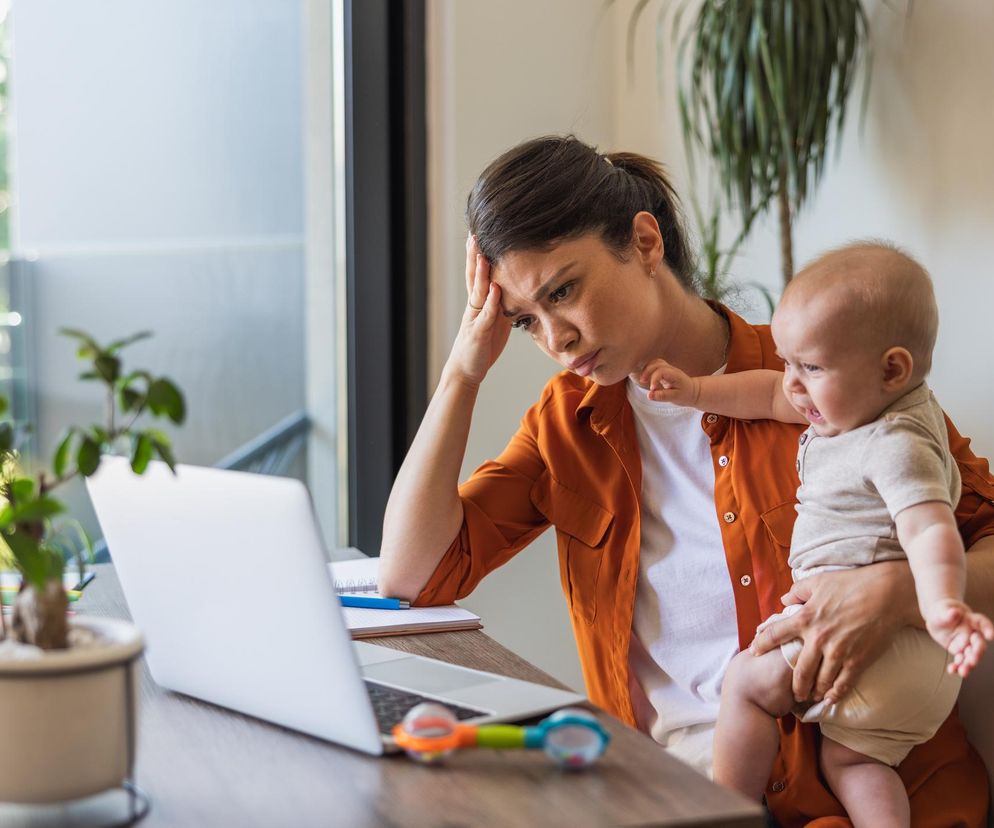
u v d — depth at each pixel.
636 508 1.38
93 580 1.48
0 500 0.81
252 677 0.90
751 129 1.54
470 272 1.39
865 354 1.15
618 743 0.86
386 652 1.12
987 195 1.38
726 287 1.66
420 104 2.13
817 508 1.21
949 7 1.43
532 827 0.71
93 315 2.79
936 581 1.03
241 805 0.75
